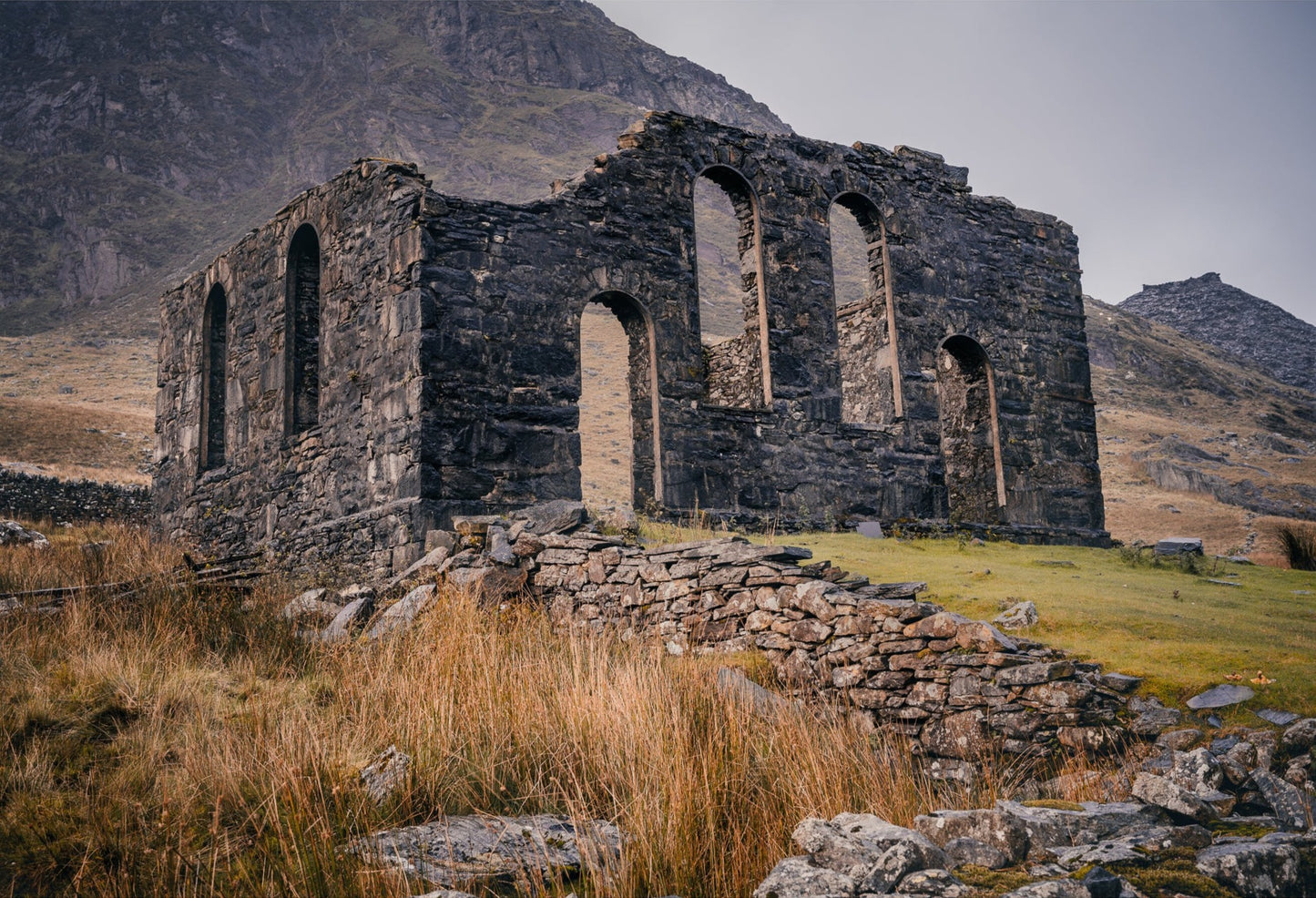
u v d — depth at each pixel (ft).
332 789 18.74
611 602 34.22
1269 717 23.70
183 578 36.70
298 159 649.20
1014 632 31.24
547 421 47.29
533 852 16.70
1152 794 18.12
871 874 14.38
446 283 45.78
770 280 55.98
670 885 16.20
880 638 26.61
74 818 18.29
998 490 62.90
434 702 23.18
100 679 25.02
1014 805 16.93
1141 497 168.76
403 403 45.37
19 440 140.97
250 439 57.52
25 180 632.38
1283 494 171.42
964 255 63.77
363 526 46.29
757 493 53.26
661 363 51.44
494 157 624.59
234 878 16.10
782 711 22.79
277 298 56.18
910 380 59.82
